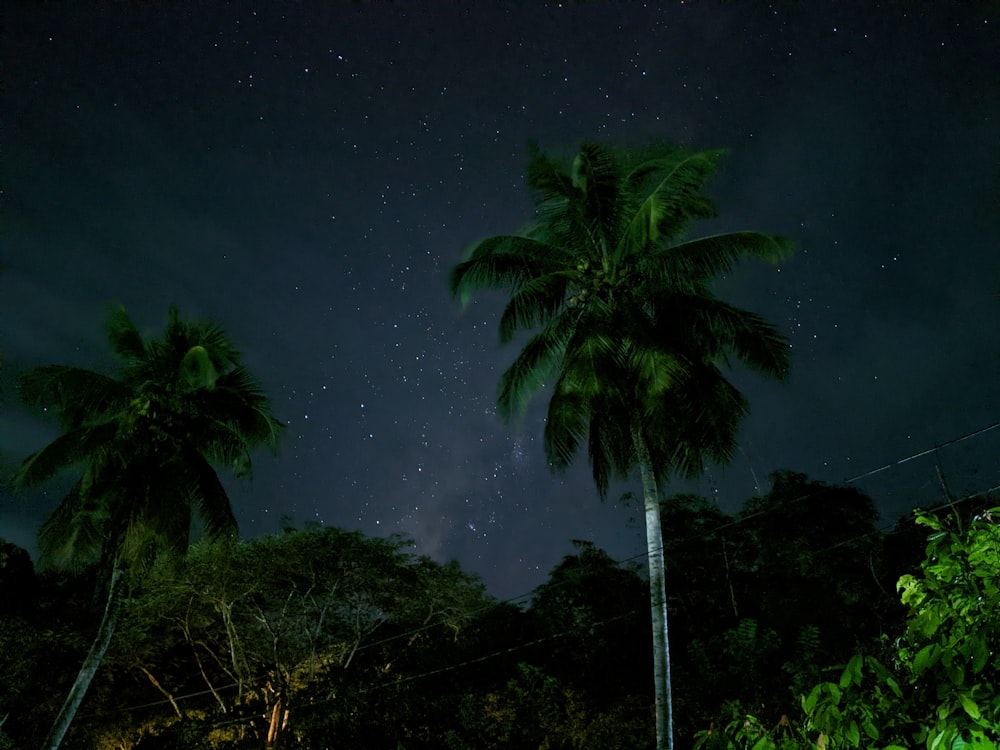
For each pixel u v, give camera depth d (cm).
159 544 1678
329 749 1894
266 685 2361
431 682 2369
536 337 1572
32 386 1606
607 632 2406
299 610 2497
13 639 2092
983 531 311
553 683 1916
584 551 2620
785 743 298
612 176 1509
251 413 1803
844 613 2225
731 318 1486
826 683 293
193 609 2453
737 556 2523
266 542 2367
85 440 1664
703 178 1386
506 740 1816
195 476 1733
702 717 1758
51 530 1672
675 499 2608
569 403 1480
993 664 273
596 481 1600
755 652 1858
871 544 2283
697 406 1488
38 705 2147
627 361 1494
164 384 1762
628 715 1923
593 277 1539
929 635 289
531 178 1523
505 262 1583
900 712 280
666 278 1492
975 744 240
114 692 2503
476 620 2597
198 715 2412
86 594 2522
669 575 2484
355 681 2100
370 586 2488
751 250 1443
